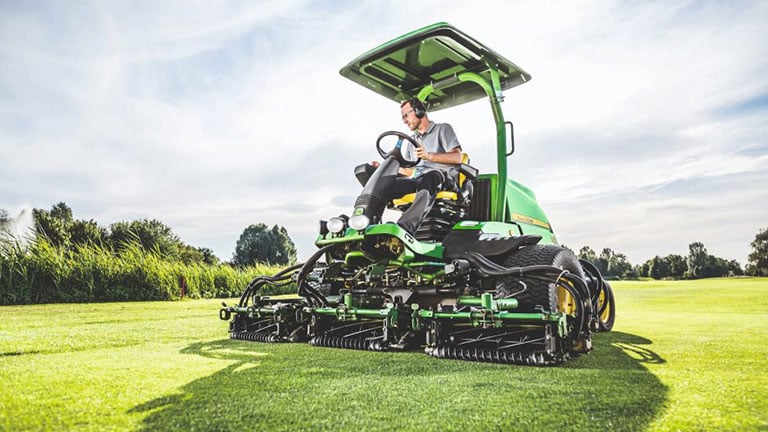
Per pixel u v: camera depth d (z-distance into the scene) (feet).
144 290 30.78
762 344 10.57
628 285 53.57
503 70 13.26
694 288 43.21
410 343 9.80
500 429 4.72
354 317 10.25
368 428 4.73
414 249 9.52
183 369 7.61
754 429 4.71
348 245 10.12
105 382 6.61
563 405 5.53
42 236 28.09
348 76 13.50
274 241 204.54
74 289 27.58
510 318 8.34
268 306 11.54
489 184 12.53
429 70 13.61
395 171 10.27
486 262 9.87
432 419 5.01
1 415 5.08
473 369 7.76
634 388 6.38
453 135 11.79
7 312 18.97
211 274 38.45
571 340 8.82
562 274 9.00
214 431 4.64
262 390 6.23
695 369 7.76
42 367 7.68
